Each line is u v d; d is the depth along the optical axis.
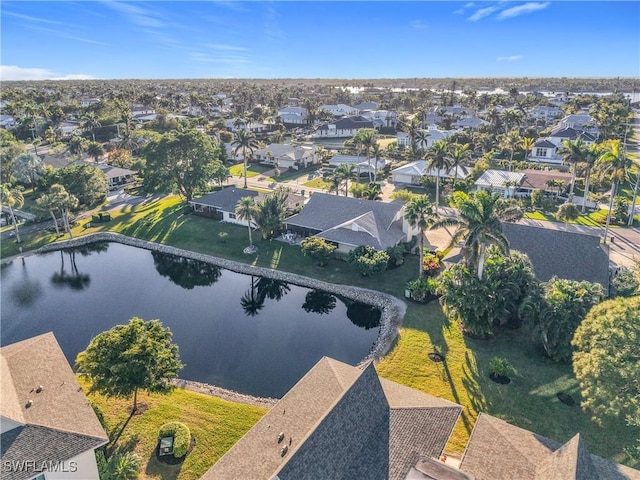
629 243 63.34
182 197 90.44
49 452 23.28
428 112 189.25
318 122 189.50
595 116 136.62
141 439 29.88
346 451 23.05
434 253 60.16
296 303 53.84
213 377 38.78
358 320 49.59
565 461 22.84
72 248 70.06
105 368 29.56
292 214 71.81
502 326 43.22
